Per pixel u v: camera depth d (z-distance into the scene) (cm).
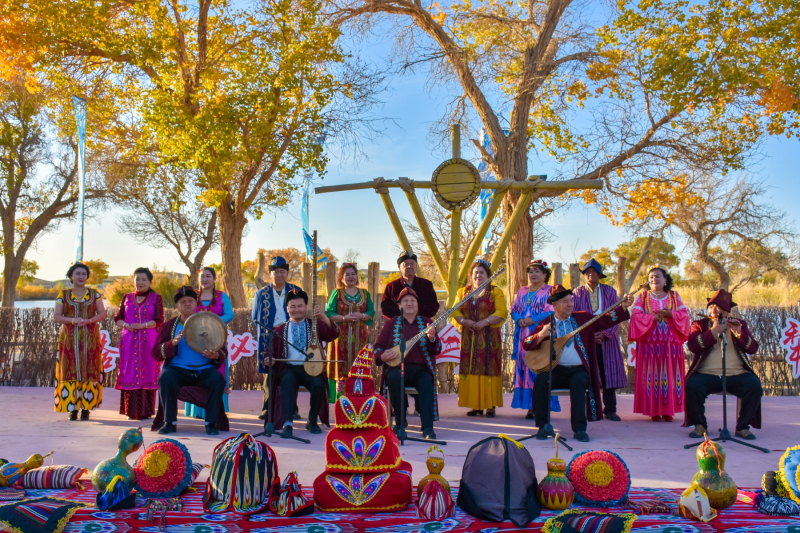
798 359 884
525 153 1391
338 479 384
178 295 641
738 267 2202
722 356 589
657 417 704
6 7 1549
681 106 1446
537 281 716
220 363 636
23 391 907
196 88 1689
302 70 1684
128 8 1666
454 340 838
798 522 352
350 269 764
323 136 1741
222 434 621
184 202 2095
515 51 1377
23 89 1891
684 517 362
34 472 415
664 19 1491
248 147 1719
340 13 1402
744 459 521
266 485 376
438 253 945
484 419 710
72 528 339
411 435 619
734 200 1920
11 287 2342
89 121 1872
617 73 1421
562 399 845
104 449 546
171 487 397
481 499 368
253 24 1703
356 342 754
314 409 629
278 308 687
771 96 1439
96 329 707
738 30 1452
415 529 345
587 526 333
